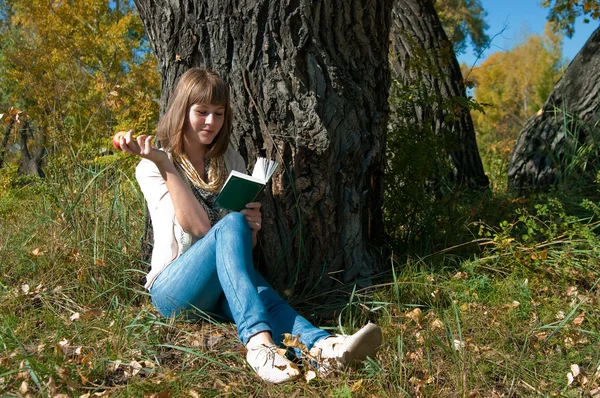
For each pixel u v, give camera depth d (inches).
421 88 175.6
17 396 87.7
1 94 364.8
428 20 243.1
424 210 156.3
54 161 158.4
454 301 120.9
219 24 125.6
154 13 132.7
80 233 143.8
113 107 186.1
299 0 122.6
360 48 133.0
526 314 120.6
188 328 113.3
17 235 154.9
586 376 100.0
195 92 114.3
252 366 97.4
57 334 107.4
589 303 125.6
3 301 122.3
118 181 155.6
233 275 102.6
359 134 133.2
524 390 98.0
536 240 149.3
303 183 127.3
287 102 125.5
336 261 133.4
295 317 106.3
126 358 102.3
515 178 229.5
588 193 186.9
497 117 1096.2
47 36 343.0
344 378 95.6
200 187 119.3
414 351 108.0
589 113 213.0
